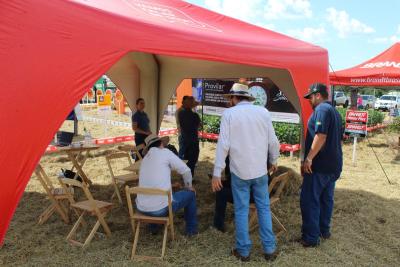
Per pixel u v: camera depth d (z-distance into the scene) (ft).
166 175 13.98
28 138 9.45
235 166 12.73
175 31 12.57
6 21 9.43
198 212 18.02
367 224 17.06
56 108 9.81
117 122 55.31
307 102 18.30
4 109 9.18
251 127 12.51
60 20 10.16
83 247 13.82
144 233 15.28
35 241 14.34
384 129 55.47
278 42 17.95
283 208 18.66
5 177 9.17
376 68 34.65
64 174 21.45
